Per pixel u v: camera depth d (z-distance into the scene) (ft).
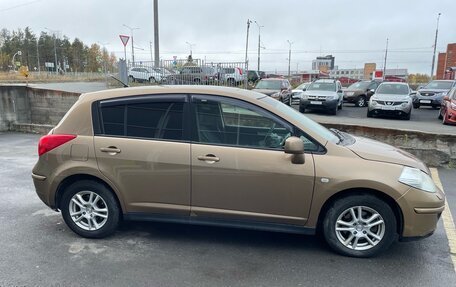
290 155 11.92
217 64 48.73
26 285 10.53
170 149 12.63
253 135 12.39
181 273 11.23
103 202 13.41
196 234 14.03
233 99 12.56
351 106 73.20
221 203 12.55
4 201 17.61
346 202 11.90
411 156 13.16
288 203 12.11
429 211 11.60
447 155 24.30
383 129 25.96
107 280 10.81
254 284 10.64
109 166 13.03
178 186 12.70
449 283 10.74
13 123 41.29
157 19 57.77
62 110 43.34
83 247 12.94
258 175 12.06
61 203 13.78
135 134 13.07
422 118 53.16
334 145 12.12
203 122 12.65
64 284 10.59
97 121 13.34
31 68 295.89
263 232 14.21
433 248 12.94
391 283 10.71
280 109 12.71
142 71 51.16
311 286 10.56
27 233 14.07
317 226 12.46
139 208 13.16
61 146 13.41
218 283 10.69
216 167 12.28
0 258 12.11
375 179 11.50
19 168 24.07
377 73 185.16
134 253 12.51
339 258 12.18
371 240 12.04
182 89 13.00
